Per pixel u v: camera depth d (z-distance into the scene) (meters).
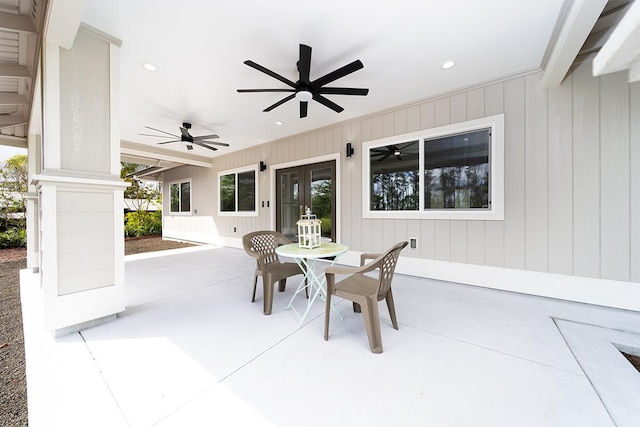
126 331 2.11
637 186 2.47
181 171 8.62
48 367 1.63
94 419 1.23
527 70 2.91
